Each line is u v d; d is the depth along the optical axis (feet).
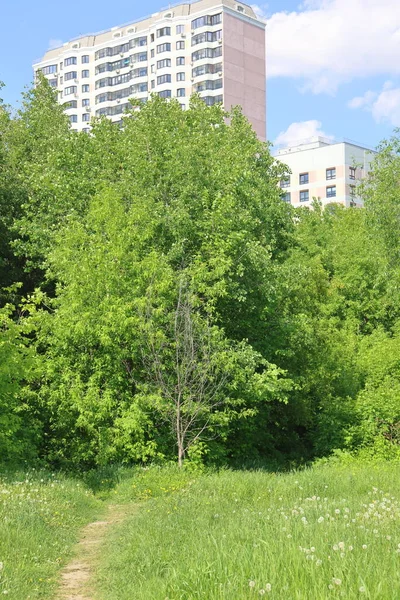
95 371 66.23
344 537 24.25
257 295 77.46
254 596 17.51
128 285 65.05
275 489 45.88
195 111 96.37
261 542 23.30
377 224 104.58
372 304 123.24
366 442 81.00
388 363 87.66
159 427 65.67
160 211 71.36
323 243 140.67
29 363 59.26
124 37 370.73
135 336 63.77
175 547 27.58
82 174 82.17
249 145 96.68
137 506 45.70
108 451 62.69
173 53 351.67
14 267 93.97
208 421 64.75
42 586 25.25
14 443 60.54
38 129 102.99
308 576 18.42
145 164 75.41
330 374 90.68
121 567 27.04
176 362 62.28
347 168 296.51
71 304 65.16
